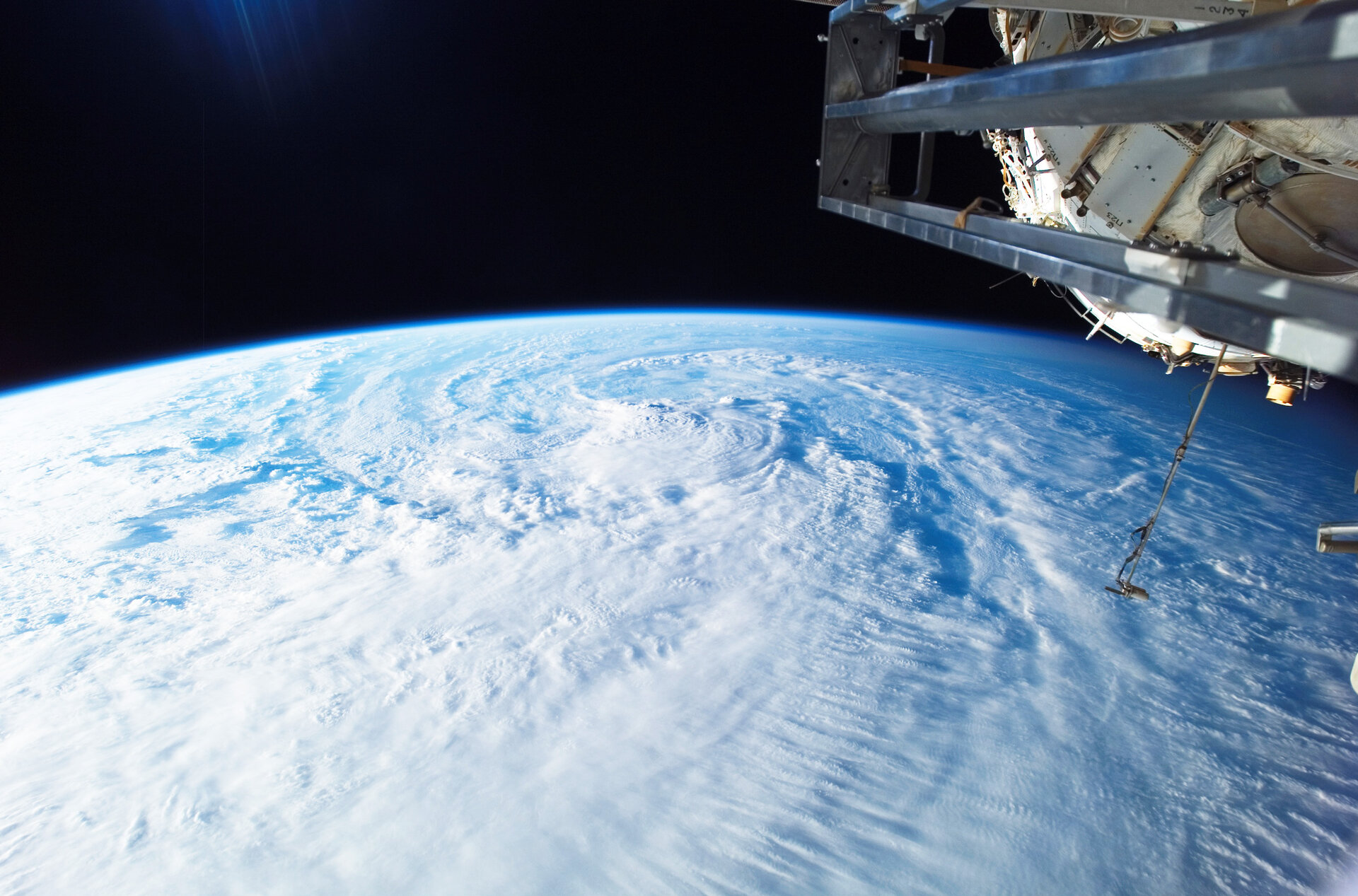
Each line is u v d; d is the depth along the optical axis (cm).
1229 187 474
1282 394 489
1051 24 559
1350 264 434
